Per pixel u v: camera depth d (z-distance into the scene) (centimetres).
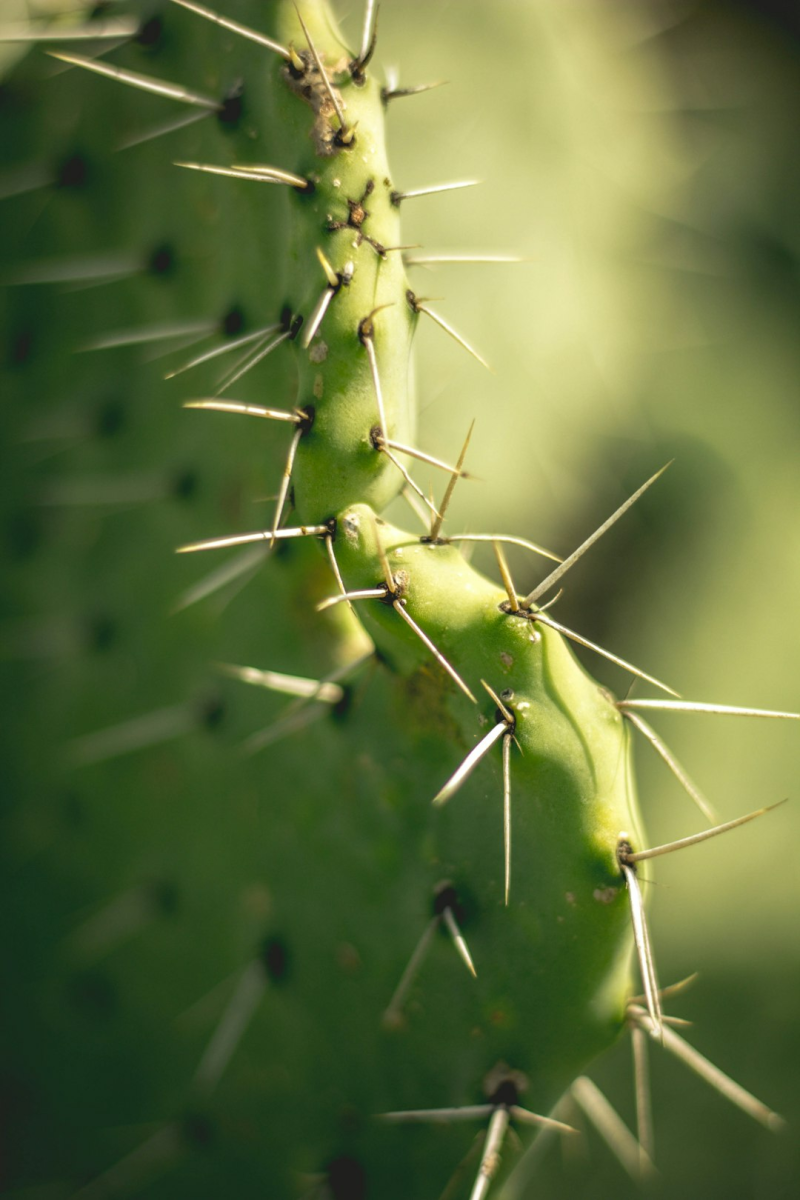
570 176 90
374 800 61
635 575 108
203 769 65
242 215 61
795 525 108
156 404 66
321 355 59
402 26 85
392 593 58
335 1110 63
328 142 59
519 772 58
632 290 98
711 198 115
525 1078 60
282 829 63
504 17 88
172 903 66
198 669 65
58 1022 68
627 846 58
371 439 59
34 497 68
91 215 66
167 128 63
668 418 106
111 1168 68
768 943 90
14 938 69
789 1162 82
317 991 62
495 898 59
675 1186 82
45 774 68
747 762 99
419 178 83
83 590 68
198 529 65
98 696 67
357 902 61
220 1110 64
